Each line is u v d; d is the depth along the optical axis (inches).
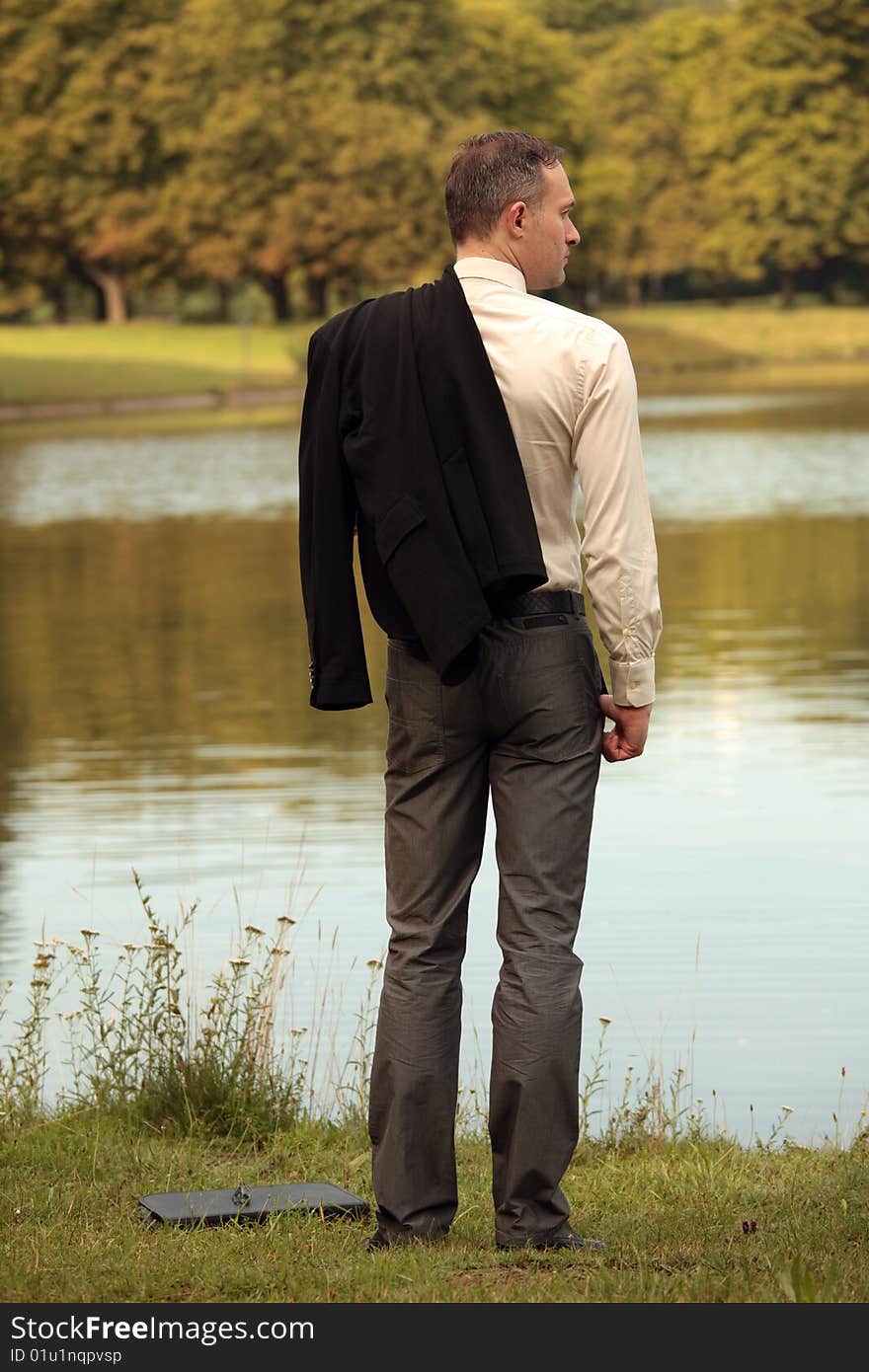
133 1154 253.3
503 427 192.7
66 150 4084.6
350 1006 351.9
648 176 4968.0
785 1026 339.0
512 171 197.9
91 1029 303.9
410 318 195.5
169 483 1836.9
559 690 196.7
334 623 199.9
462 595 191.2
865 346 4485.7
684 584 1019.3
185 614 962.1
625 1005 353.7
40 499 1686.8
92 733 650.8
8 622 949.8
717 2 6796.3
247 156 4087.1
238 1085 280.7
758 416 2578.7
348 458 195.8
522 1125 198.5
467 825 202.5
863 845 473.7
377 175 4028.1
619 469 192.9
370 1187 238.7
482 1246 202.8
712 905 421.4
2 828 510.3
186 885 447.2
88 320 5634.8
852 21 4911.4
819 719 640.4
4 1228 213.0
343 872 454.9
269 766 587.8
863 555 1135.0
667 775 561.6
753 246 4894.2
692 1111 296.8
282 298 4377.5
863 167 4909.0
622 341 195.2
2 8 4128.9
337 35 4190.5
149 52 4220.0
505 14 4569.4
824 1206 218.8
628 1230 209.5
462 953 205.8
